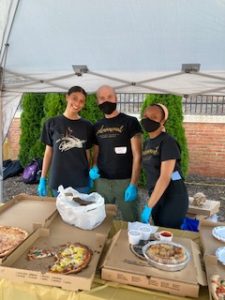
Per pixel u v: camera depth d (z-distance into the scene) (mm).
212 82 2432
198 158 6320
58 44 2291
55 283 1171
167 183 1910
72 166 2443
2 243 1418
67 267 1221
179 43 2082
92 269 1222
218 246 1479
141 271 1197
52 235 1526
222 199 5078
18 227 1612
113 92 2379
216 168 6250
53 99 5457
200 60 2242
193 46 2082
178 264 1223
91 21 1982
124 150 2434
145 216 1951
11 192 5305
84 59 2457
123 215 2539
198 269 1256
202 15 1782
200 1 1682
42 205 1985
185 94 2562
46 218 1685
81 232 1572
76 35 2158
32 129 6160
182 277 1164
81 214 1603
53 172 2477
